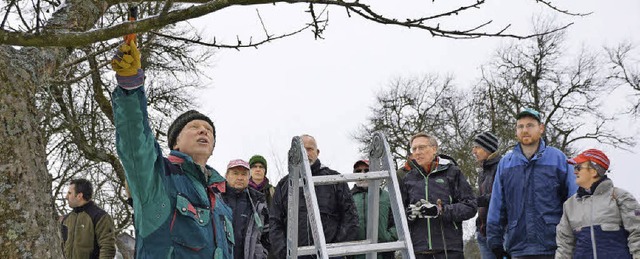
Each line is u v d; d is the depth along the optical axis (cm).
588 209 398
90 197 514
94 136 993
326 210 459
